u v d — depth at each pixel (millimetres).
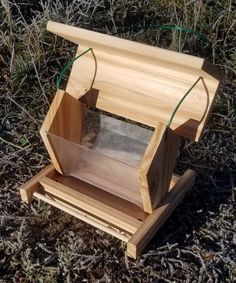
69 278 431
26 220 483
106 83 433
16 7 737
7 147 569
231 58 684
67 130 448
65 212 489
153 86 410
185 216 485
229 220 486
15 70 652
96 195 468
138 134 444
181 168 542
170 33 710
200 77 385
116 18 736
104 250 456
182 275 438
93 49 428
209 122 597
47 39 692
